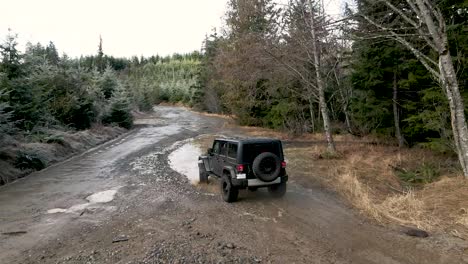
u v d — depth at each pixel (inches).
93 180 567.2
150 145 1051.9
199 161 520.7
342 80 1008.9
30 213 380.5
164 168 667.4
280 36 757.3
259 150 401.1
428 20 416.8
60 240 295.1
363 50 752.3
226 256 251.6
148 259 246.7
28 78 870.4
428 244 267.1
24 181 562.6
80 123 1192.8
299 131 1194.0
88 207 402.3
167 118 2341.3
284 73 831.1
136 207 395.9
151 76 6161.4
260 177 387.9
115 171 647.1
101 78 1792.6
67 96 1133.1
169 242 280.2
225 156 434.3
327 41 737.0
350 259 245.9
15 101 828.0
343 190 445.4
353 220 331.6
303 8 703.1
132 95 2669.8
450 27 511.5
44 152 737.6
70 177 593.0
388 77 759.7
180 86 4389.8
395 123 753.0
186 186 504.4
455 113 416.8
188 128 1635.1
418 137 754.8
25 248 278.7
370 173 542.9
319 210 367.2
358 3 641.0
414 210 338.3
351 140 970.1
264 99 1469.0
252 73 1064.8
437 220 312.5
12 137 703.1
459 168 500.4
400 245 267.7
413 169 555.2
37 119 906.7
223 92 1930.4
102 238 297.1
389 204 360.5
